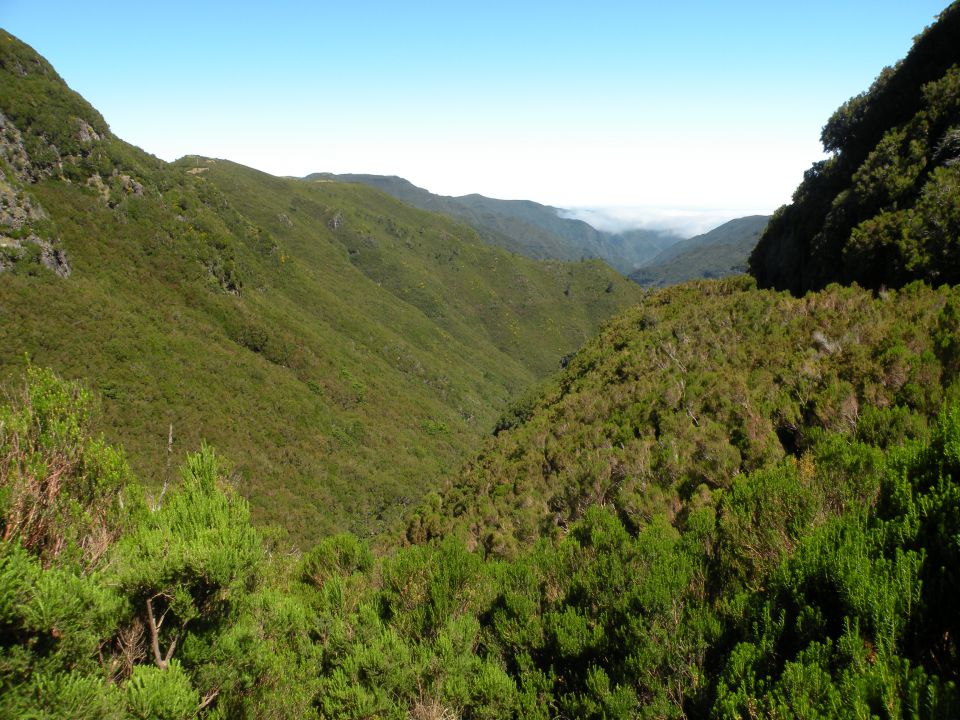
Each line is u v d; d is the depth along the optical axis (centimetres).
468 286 17075
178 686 292
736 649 280
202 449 574
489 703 370
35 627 257
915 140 1931
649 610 364
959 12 2181
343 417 6347
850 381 779
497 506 1272
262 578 505
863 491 405
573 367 2780
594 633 384
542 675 383
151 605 361
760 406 857
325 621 482
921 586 252
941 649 245
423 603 509
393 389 8031
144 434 4028
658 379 1495
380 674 401
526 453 1692
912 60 2444
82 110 6462
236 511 521
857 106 2881
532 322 16862
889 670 219
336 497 4969
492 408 10800
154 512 483
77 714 252
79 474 447
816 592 301
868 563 278
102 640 324
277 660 400
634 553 462
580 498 927
